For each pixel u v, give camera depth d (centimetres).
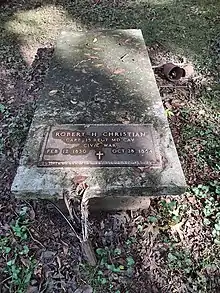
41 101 136
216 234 118
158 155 113
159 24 233
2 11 252
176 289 106
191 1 259
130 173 108
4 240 118
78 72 152
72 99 137
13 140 154
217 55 203
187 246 116
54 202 119
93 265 111
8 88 184
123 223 122
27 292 105
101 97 138
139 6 255
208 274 109
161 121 126
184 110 167
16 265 112
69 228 121
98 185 106
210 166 141
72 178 107
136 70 153
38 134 121
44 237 119
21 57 205
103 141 117
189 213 125
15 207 128
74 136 119
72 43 174
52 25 236
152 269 110
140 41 177
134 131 122
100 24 236
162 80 185
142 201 122
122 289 106
